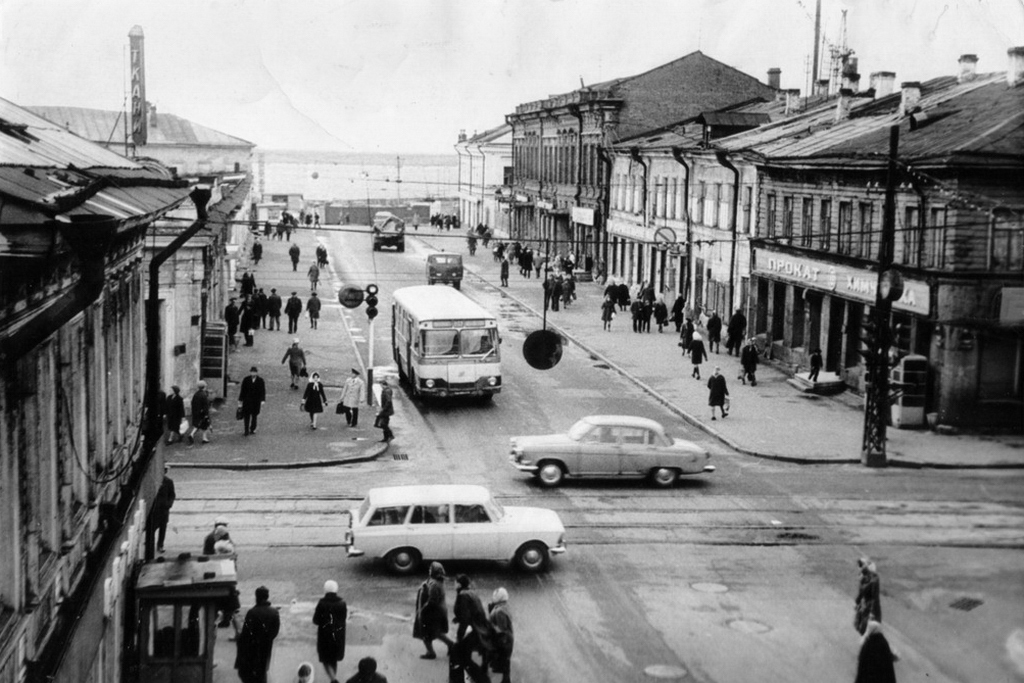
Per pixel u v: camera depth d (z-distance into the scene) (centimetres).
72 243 825
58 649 962
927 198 2520
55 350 1102
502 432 2831
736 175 4212
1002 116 2325
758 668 1203
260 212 8794
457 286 5916
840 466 2425
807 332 3553
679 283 5056
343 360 3819
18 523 908
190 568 1353
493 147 9581
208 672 1303
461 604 1345
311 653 1427
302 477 2344
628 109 6425
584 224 6675
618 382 3556
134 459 1652
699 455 2286
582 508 2098
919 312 2403
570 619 1519
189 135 7075
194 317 2756
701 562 1734
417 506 1728
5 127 1392
